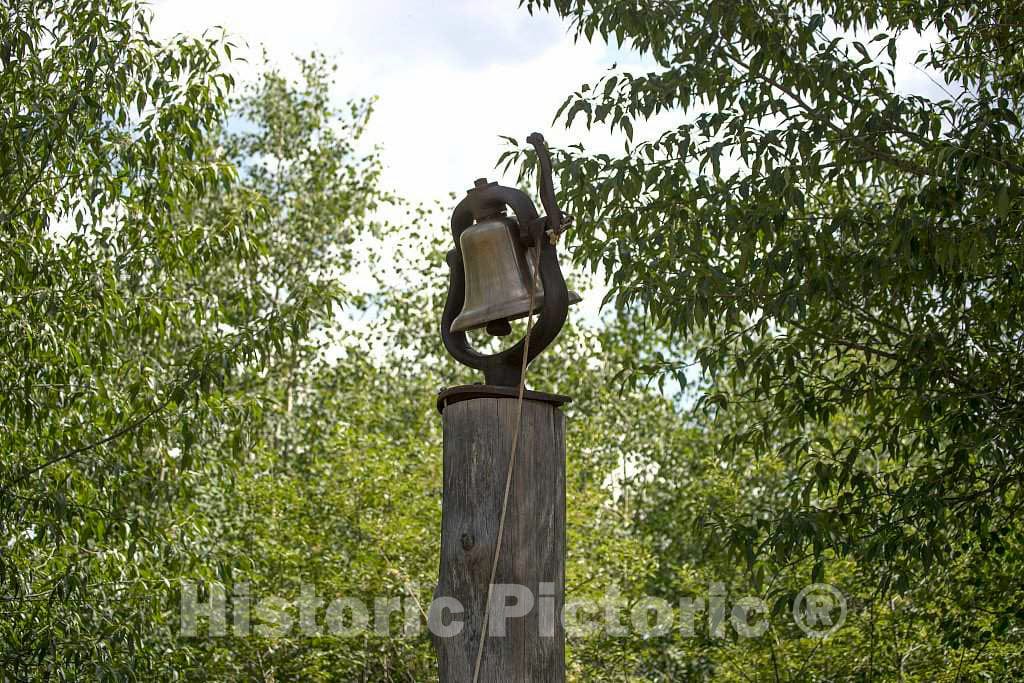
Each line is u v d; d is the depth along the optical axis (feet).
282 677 43.47
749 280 23.81
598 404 55.77
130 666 26.21
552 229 9.99
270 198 59.77
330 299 27.58
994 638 27.37
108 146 26.81
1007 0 22.20
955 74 24.36
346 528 45.42
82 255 26.91
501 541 9.26
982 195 20.52
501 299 10.11
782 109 22.95
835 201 26.91
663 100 22.75
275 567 44.34
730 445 26.37
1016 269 21.95
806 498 23.84
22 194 26.13
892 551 22.67
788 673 36.70
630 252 22.56
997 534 23.76
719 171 22.47
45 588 26.99
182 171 27.63
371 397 57.62
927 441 23.80
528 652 9.18
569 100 23.12
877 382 24.50
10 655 25.35
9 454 26.13
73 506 25.68
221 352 26.35
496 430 9.47
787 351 24.47
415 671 43.01
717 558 28.50
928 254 21.52
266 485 44.21
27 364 25.94
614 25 22.75
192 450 28.14
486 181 10.44
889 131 23.04
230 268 48.83
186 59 26.27
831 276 23.09
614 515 52.24
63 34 26.43
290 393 57.21
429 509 42.50
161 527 29.53
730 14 23.11
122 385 31.55
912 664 34.19
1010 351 23.32
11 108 25.31
